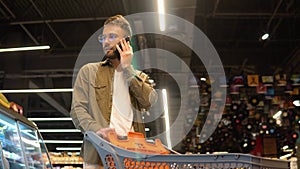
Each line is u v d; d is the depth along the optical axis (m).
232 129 13.74
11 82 9.95
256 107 12.03
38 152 3.62
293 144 13.31
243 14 9.10
